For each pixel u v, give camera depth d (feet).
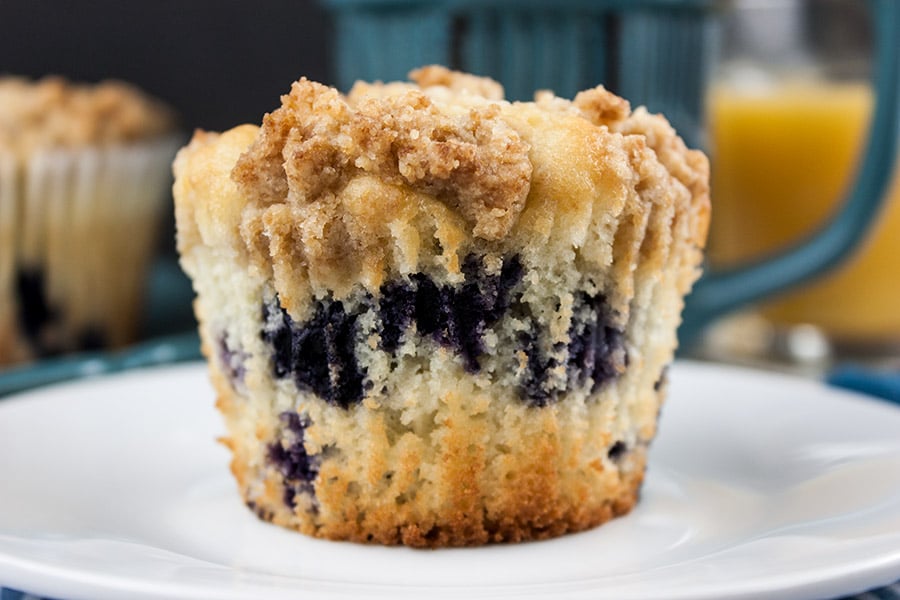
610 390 0.82
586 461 0.82
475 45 1.18
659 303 0.83
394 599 0.69
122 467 0.89
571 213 0.78
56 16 1.55
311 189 0.78
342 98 0.83
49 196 1.21
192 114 1.60
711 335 1.42
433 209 0.77
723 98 1.39
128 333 1.29
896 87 1.24
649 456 0.92
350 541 0.81
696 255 0.86
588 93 0.83
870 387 1.02
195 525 0.83
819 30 1.38
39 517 0.81
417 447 0.80
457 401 0.80
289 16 1.59
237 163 0.79
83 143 1.21
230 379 0.85
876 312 1.37
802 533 0.76
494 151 0.77
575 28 1.18
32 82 1.56
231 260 0.81
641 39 1.18
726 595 0.68
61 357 1.24
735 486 0.87
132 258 1.29
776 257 1.30
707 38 1.25
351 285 0.79
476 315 0.79
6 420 0.91
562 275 0.80
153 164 1.29
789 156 1.37
